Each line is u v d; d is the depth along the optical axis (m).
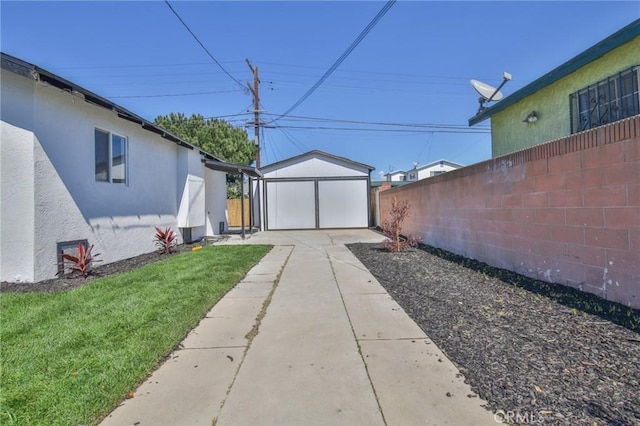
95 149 7.16
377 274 6.23
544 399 2.23
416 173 34.91
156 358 2.96
